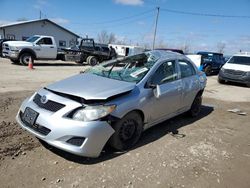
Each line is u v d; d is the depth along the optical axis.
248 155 4.48
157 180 3.43
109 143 3.97
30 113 3.84
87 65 21.42
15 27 36.44
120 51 32.69
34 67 16.72
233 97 10.25
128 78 4.55
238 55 14.77
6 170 3.37
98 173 3.46
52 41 18.27
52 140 3.51
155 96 4.52
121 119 3.90
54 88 3.99
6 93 7.66
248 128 6.07
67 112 3.55
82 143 3.50
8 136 4.33
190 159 4.10
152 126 5.06
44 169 3.46
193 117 6.45
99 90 3.87
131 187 3.22
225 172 3.80
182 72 5.63
